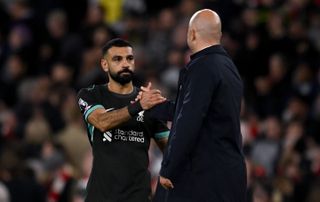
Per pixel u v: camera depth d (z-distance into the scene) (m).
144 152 25.72
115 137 25.53
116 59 25.53
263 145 42.47
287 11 51.09
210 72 24.28
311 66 48.25
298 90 46.31
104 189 25.42
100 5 52.72
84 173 34.12
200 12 24.94
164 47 51.09
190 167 24.66
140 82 46.53
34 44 53.56
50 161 38.44
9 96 51.81
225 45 49.69
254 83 47.84
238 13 51.12
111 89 25.77
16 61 52.50
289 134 43.34
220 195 24.53
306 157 42.19
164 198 25.23
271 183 37.84
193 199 24.61
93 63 49.88
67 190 35.62
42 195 35.34
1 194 34.41
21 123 47.88
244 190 24.84
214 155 24.58
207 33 24.70
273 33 49.44
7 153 35.22
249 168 34.62
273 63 47.53
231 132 24.64
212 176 24.53
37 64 53.31
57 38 53.44
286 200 38.19
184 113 24.02
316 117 45.25
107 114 25.08
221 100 24.45
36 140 44.22
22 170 35.28
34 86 50.16
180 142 23.89
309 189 37.59
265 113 46.78
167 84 48.03
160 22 52.38
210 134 24.58
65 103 47.12
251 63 48.50
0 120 47.53
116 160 25.47
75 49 51.44
